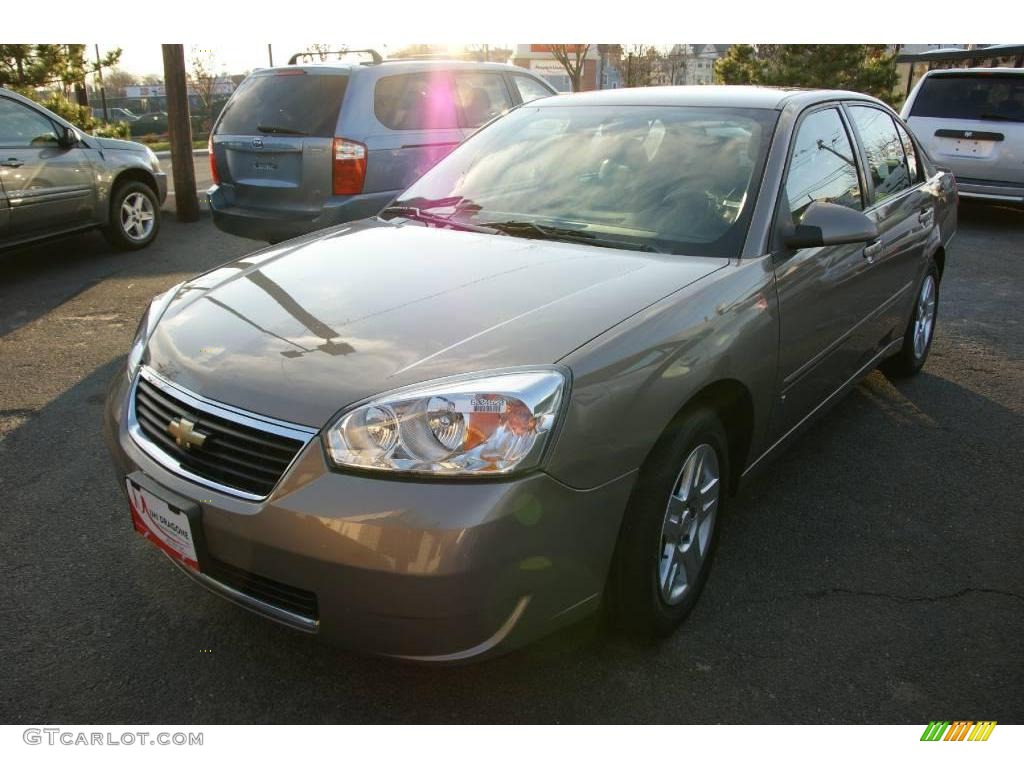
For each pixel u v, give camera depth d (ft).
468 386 6.55
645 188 10.24
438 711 7.54
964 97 33.42
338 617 6.52
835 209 9.55
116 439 7.95
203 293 8.93
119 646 8.25
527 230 10.07
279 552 6.51
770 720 7.50
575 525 6.79
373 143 20.61
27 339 17.83
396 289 8.33
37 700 7.52
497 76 25.20
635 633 8.19
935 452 13.07
